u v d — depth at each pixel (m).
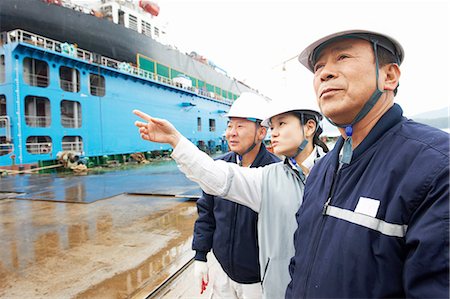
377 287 0.86
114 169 15.33
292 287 1.24
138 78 19.59
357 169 1.04
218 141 31.12
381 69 1.03
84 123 16.00
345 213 1.00
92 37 17.80
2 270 3.48
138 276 3.28
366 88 1.01
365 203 0.94
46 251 4.09
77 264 3.63
